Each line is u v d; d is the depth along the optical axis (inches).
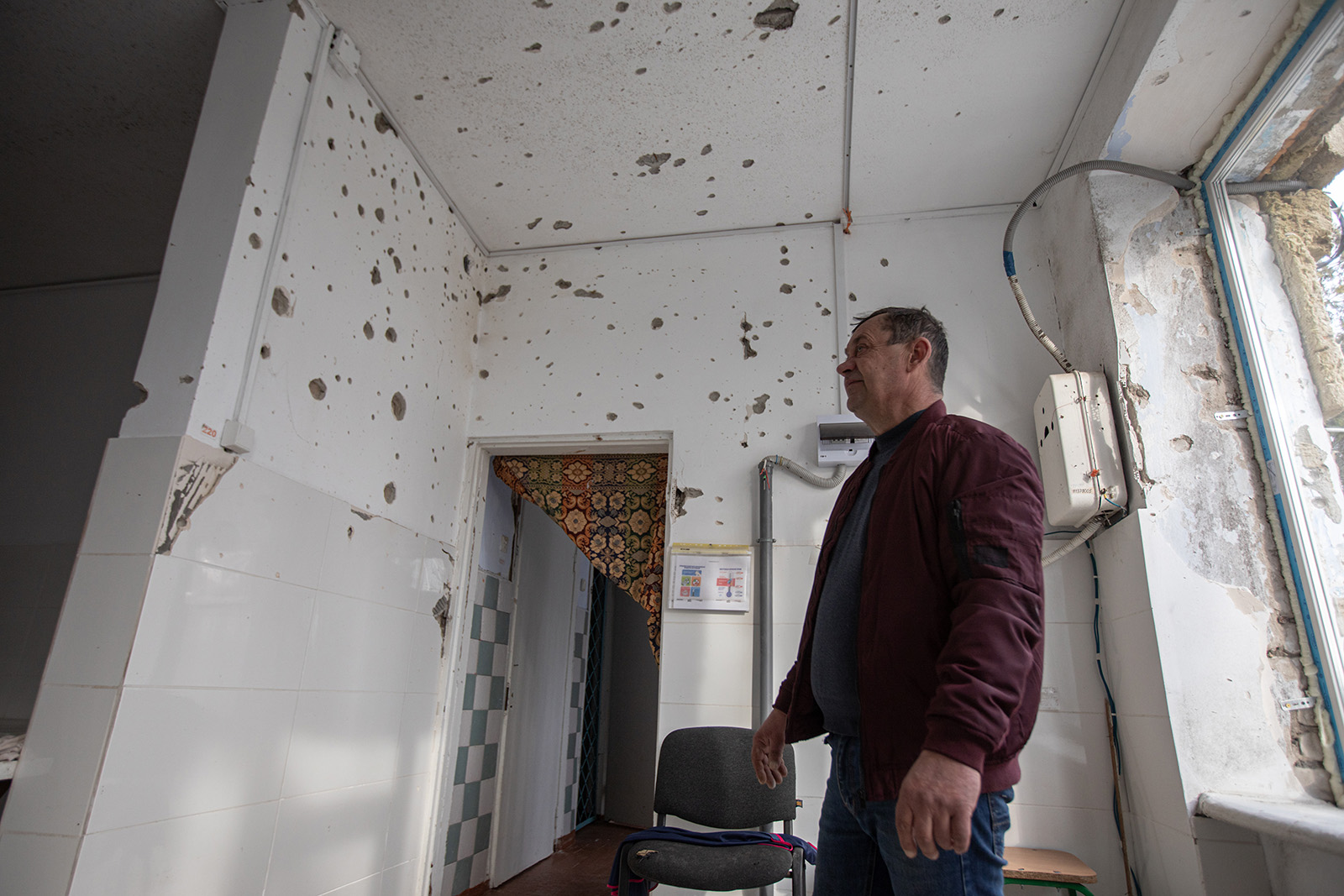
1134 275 88.0
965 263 111.2
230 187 71.4
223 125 74.5
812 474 102.6
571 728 161.9
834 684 47.2
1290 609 75.3
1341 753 69.6
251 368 69.6
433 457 106.4
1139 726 81.4
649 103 96.2
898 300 111.0
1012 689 35.9
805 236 117.8
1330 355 75.5
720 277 118.0
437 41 87.4
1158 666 76.7
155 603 58.3
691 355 114.3
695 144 103.2
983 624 37.1
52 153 99.3
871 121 98.3
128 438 63.2
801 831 90.0
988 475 41.9
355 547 86.0
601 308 120.1
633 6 83.0
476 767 116.6
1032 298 107.3
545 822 143.4
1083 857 84.5
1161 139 85.5
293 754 73.6
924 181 108.6
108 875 53.6
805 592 99.2
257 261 71.8
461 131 101.0
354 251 88.7
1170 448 81.9
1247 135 79.6
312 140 81.2
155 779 57.7
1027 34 85.3
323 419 81.4
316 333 80.7
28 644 93.4
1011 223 92.0
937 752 34.7
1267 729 72.6
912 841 34.1
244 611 67.7
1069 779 87.4
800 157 104.9
